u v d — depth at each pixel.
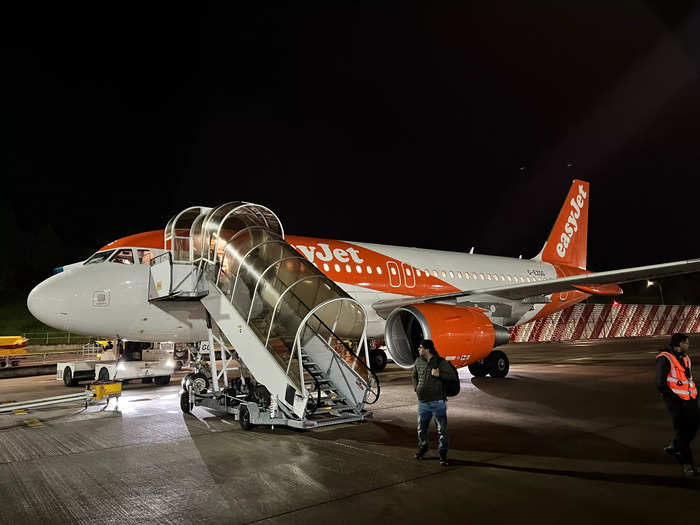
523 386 11.80
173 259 10.29
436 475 5.23
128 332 10.70
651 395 10.30
